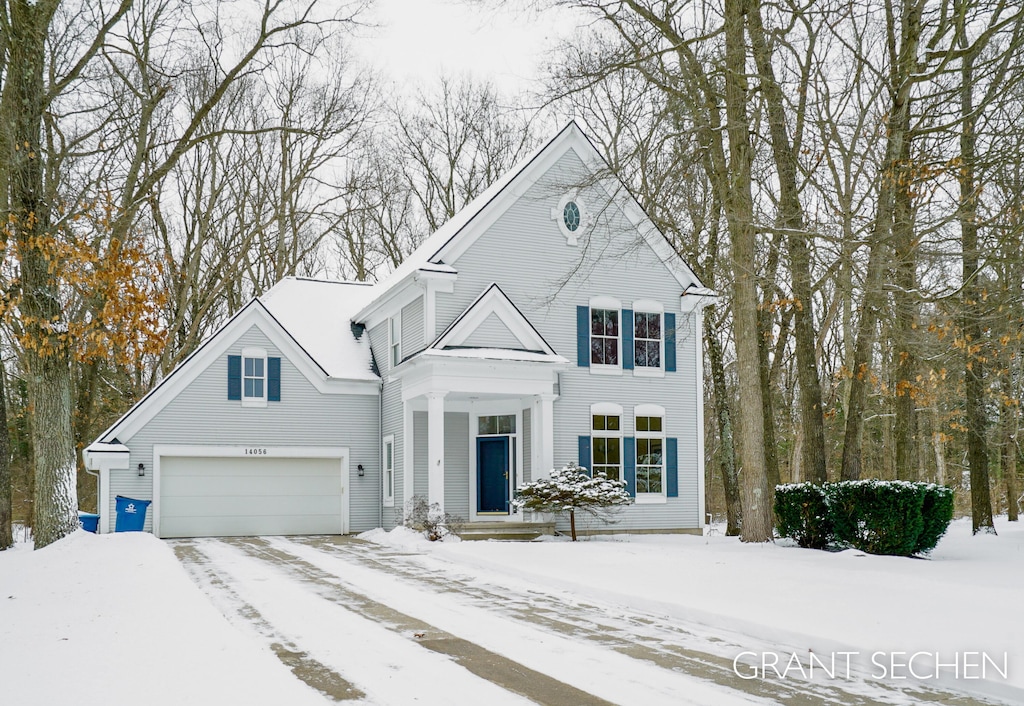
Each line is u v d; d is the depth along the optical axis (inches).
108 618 401.7
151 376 1466.5
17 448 1606.8
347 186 1567.4
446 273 950.4
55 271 754.8
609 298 1033.5
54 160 920.3
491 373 917.8
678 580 551.2
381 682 316.2
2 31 754.2
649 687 313.3
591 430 1004.6
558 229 1020.5
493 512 1015.6
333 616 454.3
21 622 398.6
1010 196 674.8
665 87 725.9
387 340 1076.5
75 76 782.5
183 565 686.5
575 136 1035.3
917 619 409.1
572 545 795.4
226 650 334.6
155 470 978.1
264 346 1039.6
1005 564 617.9
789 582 532.7
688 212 918.4
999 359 767.1
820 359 1327.5
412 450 971.3
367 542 912.3
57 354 768.3
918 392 868.6
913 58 705.0
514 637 400.5
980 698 304.2
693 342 1073.5
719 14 791.1
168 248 1414.9
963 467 1609.3
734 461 1111.0
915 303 738.8
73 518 772.0
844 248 685.9
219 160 1514.5
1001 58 665.0
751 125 774.5
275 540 938.7
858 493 705.0
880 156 786.2
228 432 1012.5
